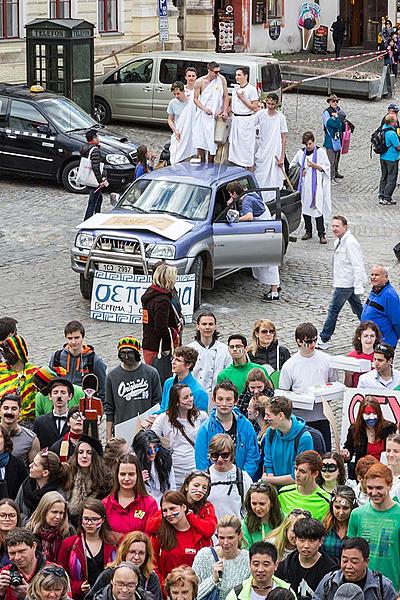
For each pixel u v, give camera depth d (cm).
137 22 7662
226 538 1859
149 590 1830
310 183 4741
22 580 1844
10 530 1900
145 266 3712
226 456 2108
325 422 2552
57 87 6266
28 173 5544
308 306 3959
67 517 2017
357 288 3462
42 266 4294
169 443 2358
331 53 10494
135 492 2030
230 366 2580
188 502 1981
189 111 4850
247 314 3844
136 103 6938
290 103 8038
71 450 2233
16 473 2205
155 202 3966
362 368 2583
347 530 1986
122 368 2523
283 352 2711
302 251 4681
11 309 3800
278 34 10112
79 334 2570
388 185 5506
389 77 8444
